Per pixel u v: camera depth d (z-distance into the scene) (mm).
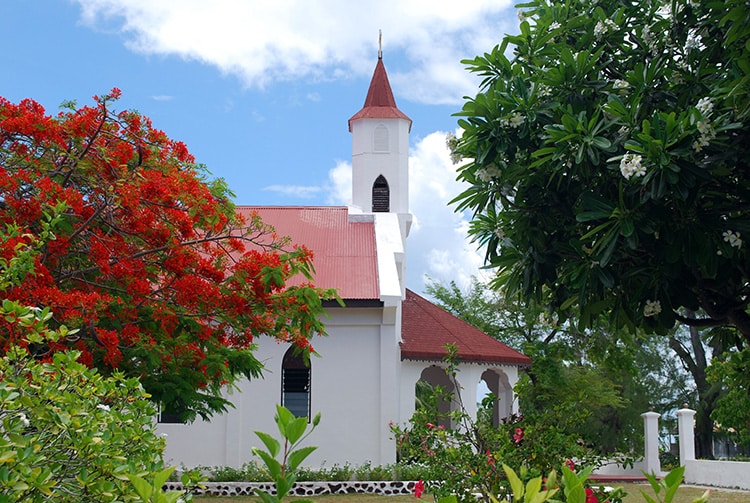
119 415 4988
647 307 8094
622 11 9312
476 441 10570
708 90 8539
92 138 10758
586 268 8180
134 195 10531
